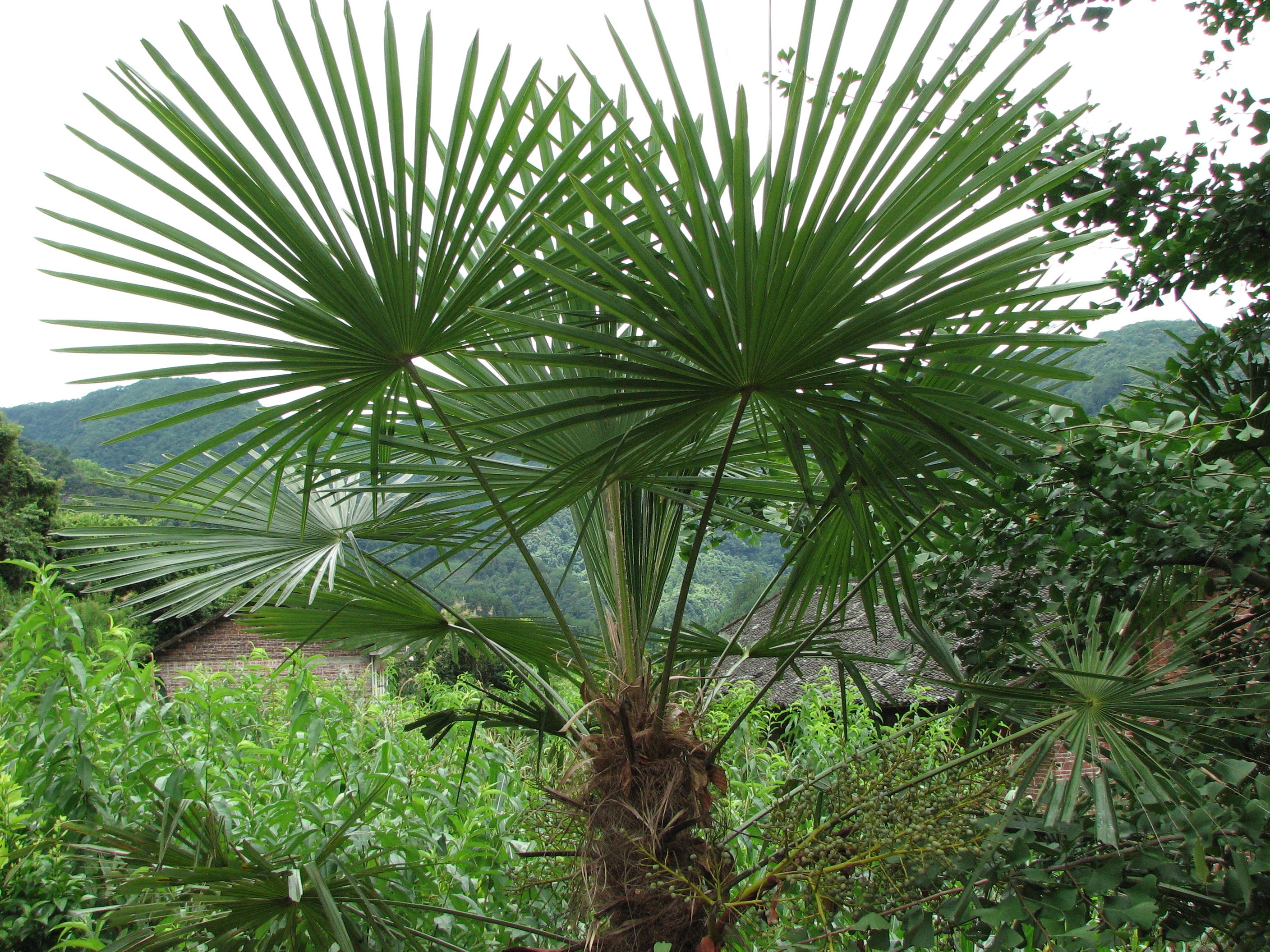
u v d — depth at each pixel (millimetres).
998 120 1446
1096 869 1769
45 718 2404
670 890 1938
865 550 2123
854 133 1391
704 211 1507
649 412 2387
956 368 2119
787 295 1519
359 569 2594
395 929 2119
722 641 2725
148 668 2830
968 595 2311
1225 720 1933
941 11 1394
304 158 1714
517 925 2172
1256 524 1927
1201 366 2674
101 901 2566
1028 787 1835
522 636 2844
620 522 2465
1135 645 1979
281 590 2549
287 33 1611
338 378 2004
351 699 3559
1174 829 1830
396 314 1915
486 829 2912
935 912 1910
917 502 2260
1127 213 3037
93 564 2232
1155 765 1722
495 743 3613
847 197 1436
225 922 1927
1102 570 2127
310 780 2828
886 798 1854
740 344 1628
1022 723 2303
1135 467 2018
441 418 2051
